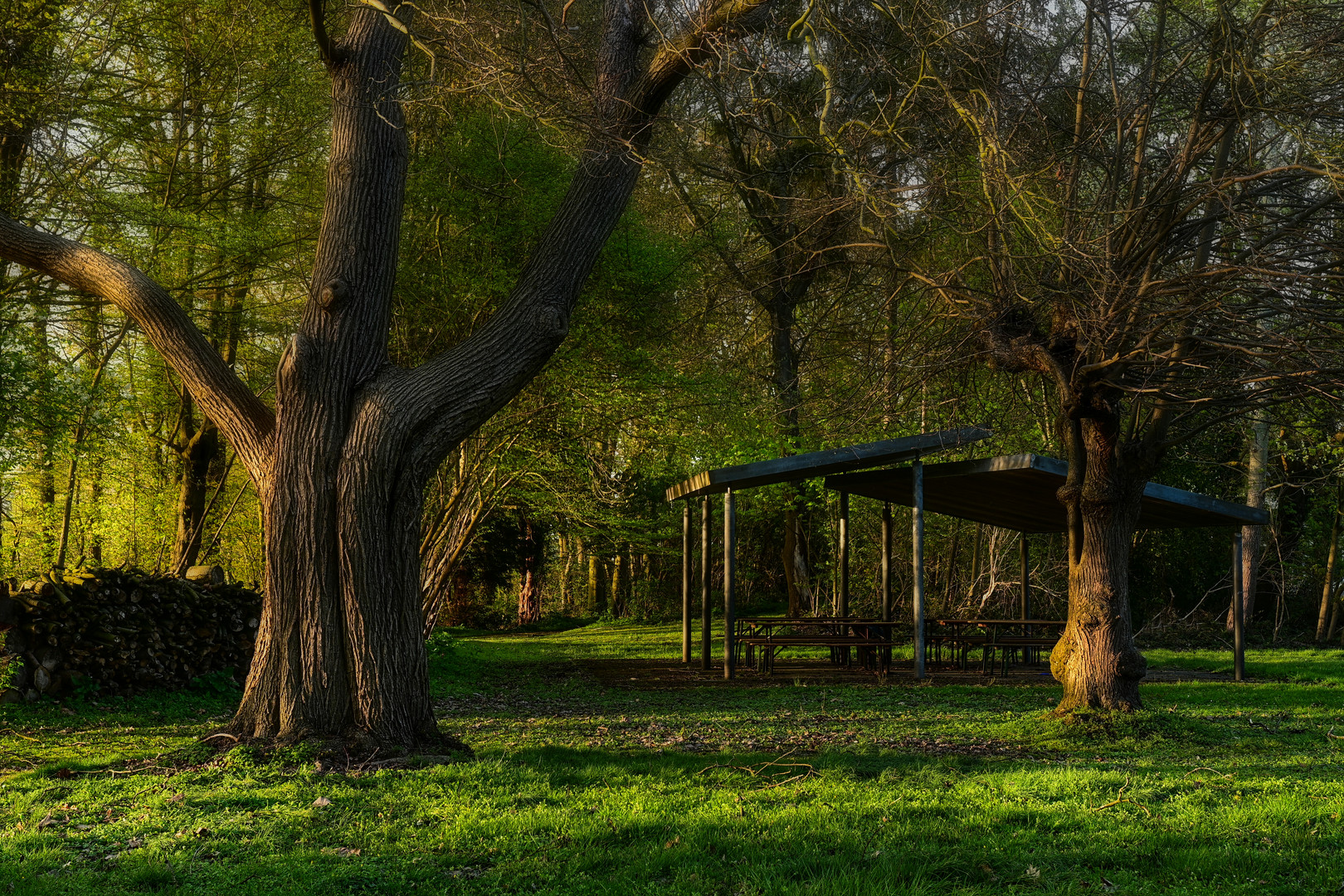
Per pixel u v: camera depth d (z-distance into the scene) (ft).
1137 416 32.17
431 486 58.54
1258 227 23.95
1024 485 51.75
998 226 26.11
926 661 60.49
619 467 66.33
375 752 22.06
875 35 26.48
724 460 71.97
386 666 22.86
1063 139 30.35
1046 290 28.14
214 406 24.21
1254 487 82.23
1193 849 15.40
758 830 16.44
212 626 39.45
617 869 14.46
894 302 32.45
